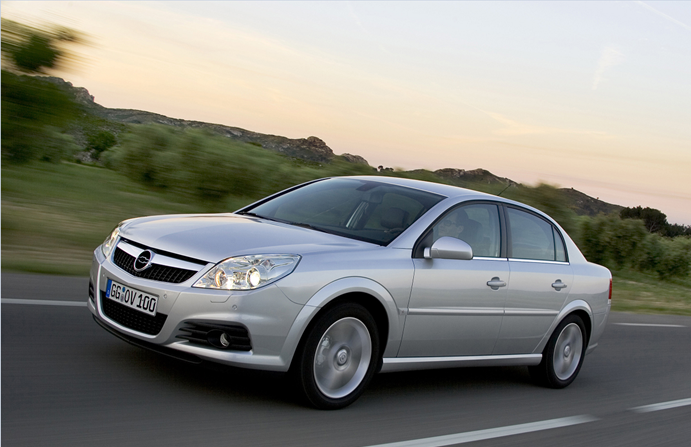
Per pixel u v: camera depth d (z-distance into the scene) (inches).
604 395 234.7
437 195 198.8
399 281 167.8
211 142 670.5
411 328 172.9
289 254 152.9
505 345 204.8
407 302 169.9
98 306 163.8
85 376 157.6
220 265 147.6
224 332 144.3
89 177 674.8
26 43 394.0
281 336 147.5
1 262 288.0
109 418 135.2
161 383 160.4
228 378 171.2
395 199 193.9
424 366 181.8
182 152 657.6
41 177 558.6
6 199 478.3
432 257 174.2
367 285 160.2
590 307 234.5
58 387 148.3
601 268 248.1
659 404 233.6
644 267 1124.5
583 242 1095.0
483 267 192.1
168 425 136.3
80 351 175.8
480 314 190.2
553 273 219.1
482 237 198.8
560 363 229.5
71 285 261.9
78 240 380.8
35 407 135.3
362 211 189.6
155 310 148.6
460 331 186.4
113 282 159.9
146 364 172.4
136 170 694.5
